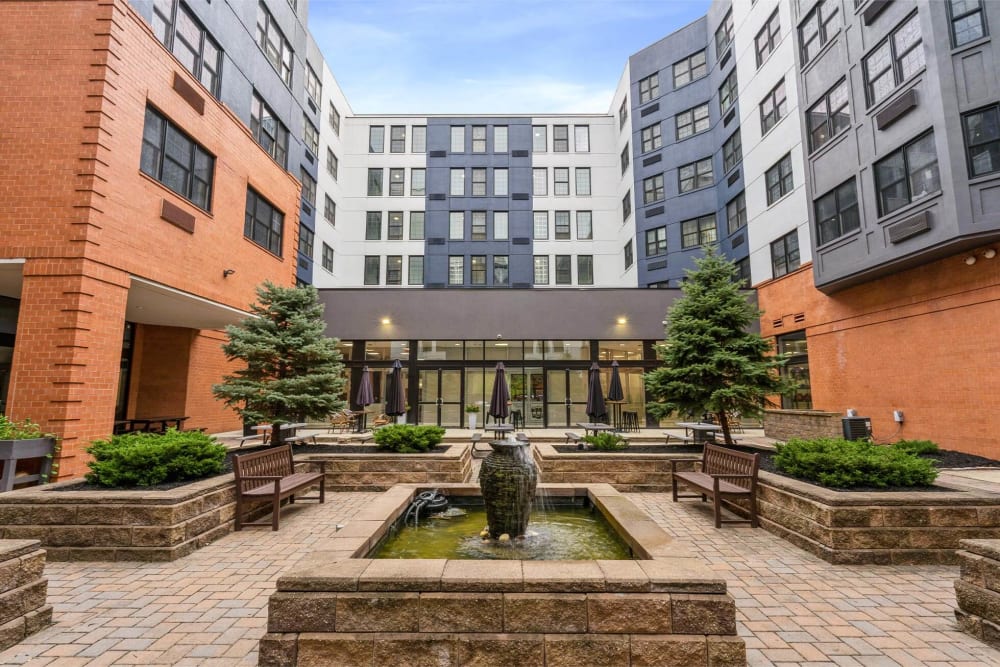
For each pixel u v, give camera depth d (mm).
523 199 29516
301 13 20062
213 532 5832
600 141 30453
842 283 14500
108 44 9570
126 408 14930
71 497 5258
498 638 3105
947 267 11672
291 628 3156
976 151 10516
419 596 3180
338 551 3846
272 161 16469
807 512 5629
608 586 3213
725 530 6371
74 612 3967
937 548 5191
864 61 13367
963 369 11242
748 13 20641
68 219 9016
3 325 11438
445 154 29844
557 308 20109
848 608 4102
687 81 25422
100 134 9320
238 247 14281
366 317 19953
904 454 6414
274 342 9812
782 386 10070
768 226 19078
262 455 7109
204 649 3395
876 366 13812
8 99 9328
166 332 15773
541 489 6938
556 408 19828
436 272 28656
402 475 8781
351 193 29203
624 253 28938
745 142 20859
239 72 14883
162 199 11039
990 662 3279
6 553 3533
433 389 19891
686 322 10391
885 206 12641
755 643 3508
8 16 9578
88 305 9008
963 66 10758
